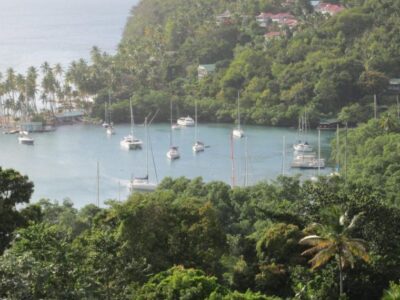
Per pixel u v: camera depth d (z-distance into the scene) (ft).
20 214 373.61
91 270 305.73
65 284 272.72
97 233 339.16
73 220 476.13
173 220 387.96
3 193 375.66
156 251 374.84
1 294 247.91
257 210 484.33
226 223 516.32
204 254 380.58
